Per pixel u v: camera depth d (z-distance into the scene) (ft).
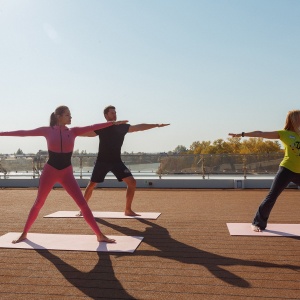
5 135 14.37
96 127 15.21
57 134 14.76
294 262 12.44
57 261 12.81
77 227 18.16
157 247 14.53
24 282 10.91
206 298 9.60
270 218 20.18
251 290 10.10
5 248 14.39
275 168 39.29
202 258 13.03
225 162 39.81
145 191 34.86
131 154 41.45
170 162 40.93
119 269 11.96
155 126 19.70
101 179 20.35
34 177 41.93
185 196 30.73
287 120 15.97
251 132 15.53
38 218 20.51
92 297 9.80
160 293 10.00
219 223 18.94
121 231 17.39
